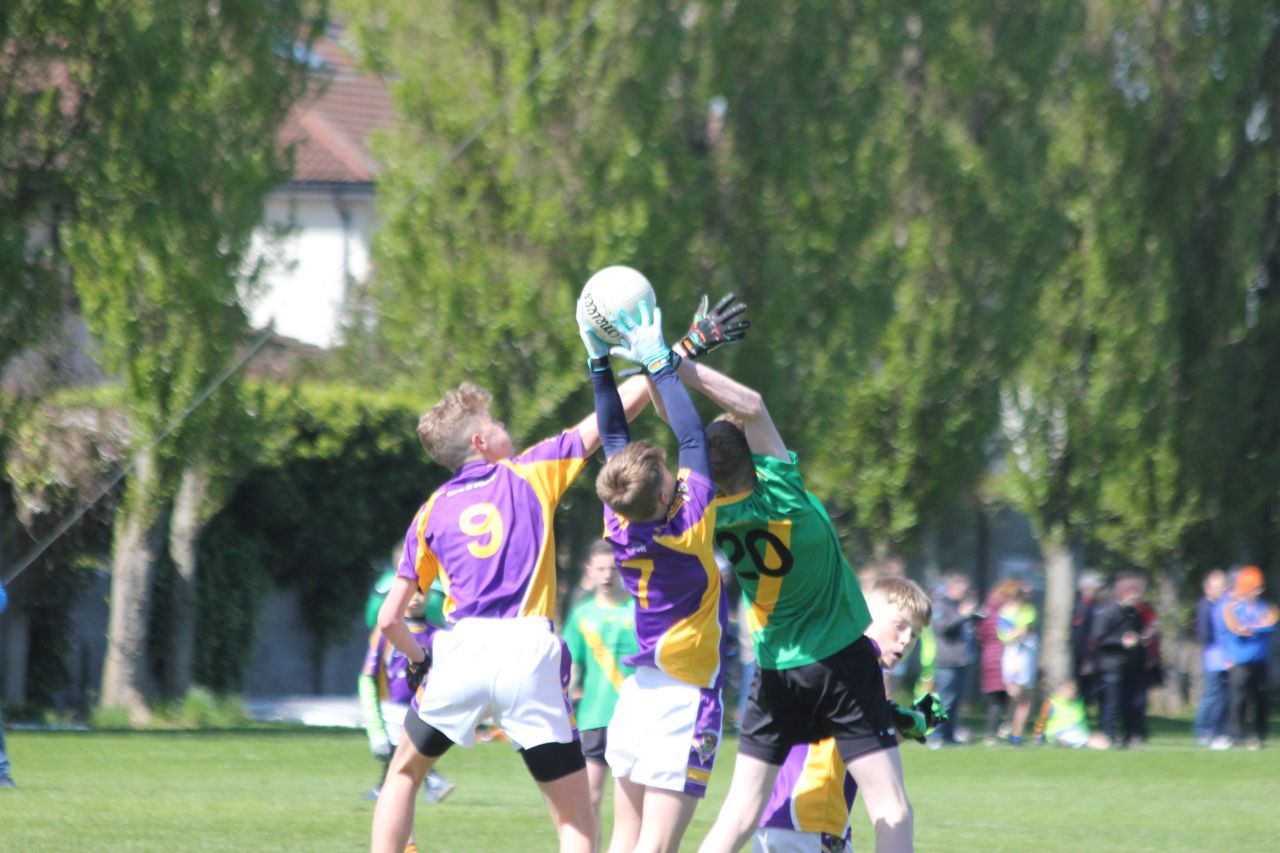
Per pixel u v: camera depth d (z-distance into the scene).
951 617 77.19
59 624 89.94
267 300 87.25
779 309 94.69
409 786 25.41
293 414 97.19
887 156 97.50
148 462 81.31
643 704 25.50
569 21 90.88
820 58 94.94
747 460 25.20
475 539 25.03
